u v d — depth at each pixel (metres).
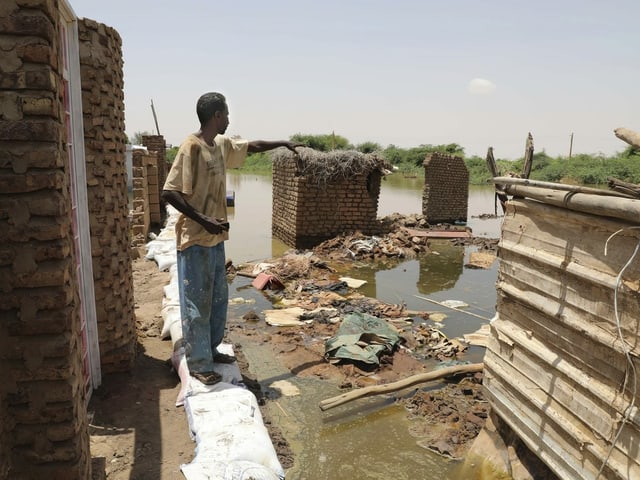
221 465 3.38
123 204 5.04
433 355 6.99
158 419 4.34
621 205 2.85
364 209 15.24
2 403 2.51
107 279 4.86
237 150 4.89
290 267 11.48
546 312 3.56
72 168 4.23
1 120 2.38
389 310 8.83
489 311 9.28
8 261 2.44
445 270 12.68
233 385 4.62
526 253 3.79
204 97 4.37
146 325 6.81
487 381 4.37
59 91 2.60
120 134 4.91
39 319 2.49
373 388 5.49
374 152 15.39
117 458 3.78
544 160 44.00
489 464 4.29
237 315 8.50
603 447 3.09
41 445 2.59
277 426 5.05
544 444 3.61
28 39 2.34
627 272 2.89
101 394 4.70
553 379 3.54
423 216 19.62
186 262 4.49
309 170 14.50
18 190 2.41
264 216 21.56
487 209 28.80
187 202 4.33
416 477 4.31
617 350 2.94
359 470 4.40
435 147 61.34
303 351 6.88
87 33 4.33
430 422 5.20
